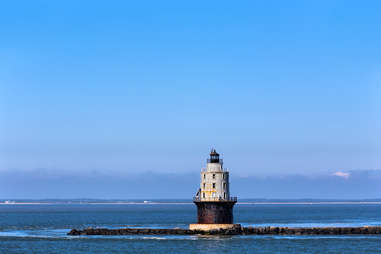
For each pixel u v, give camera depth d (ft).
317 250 439.63
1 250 442.91
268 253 420.77
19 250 443.32
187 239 500.33
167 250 433.48
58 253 424.87
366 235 556.92
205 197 519.19
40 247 460.55
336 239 514.27
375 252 430.61
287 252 426.92
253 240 495.41
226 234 520.42
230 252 424.46
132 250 435.94
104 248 449.06
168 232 545.85
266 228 547.49
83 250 440.45
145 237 523.29
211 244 467.11
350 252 430.20
